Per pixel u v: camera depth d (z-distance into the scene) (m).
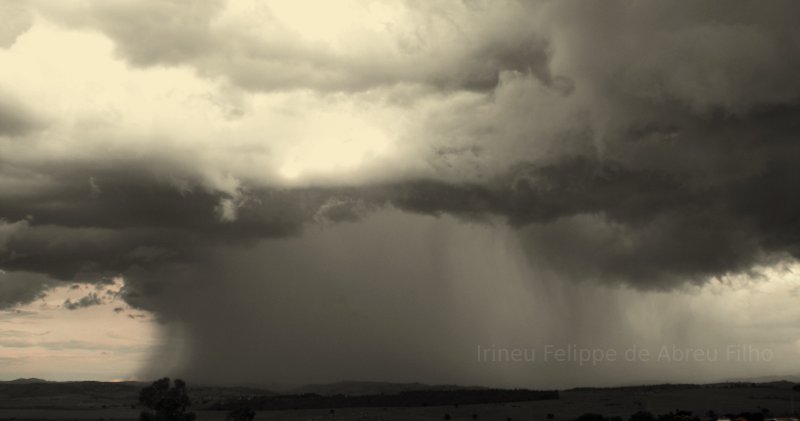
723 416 175.75
